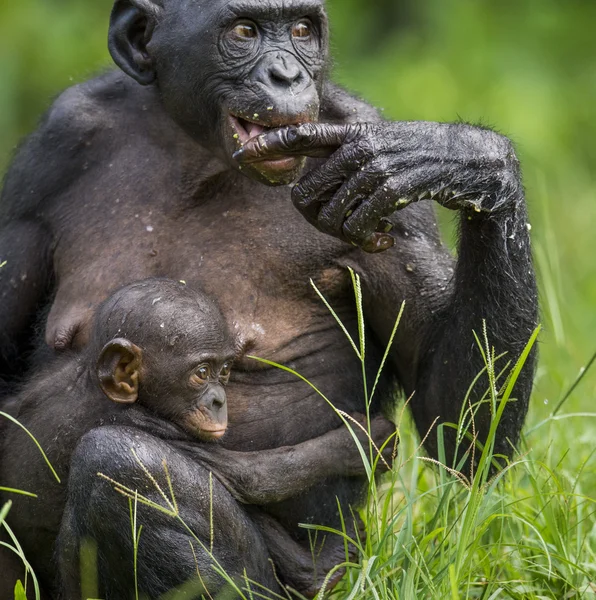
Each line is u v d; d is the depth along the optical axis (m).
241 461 9.80
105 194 10.84
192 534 9.23
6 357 11.45
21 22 26.39
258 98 9.78
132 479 9.24
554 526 10.45
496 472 10.86
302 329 10.62
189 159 10.65
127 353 9.67
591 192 24.06
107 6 27.22
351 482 10.62
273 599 9.86
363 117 10.80
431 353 10.73
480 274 10.24
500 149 9.96
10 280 11.12
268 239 10.55
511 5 28.02
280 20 9.98
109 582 9.67
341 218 9.48
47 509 10.09
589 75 27.27
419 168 9.48
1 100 25.86
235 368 10.44
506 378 10.43
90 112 11.02
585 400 13.84
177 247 10.59
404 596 8.99
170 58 10.28
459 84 25.84
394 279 10.62
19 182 11.10
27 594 10.57
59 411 10.02
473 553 9.48
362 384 10.84
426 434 10.41
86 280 10.65
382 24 27.75
